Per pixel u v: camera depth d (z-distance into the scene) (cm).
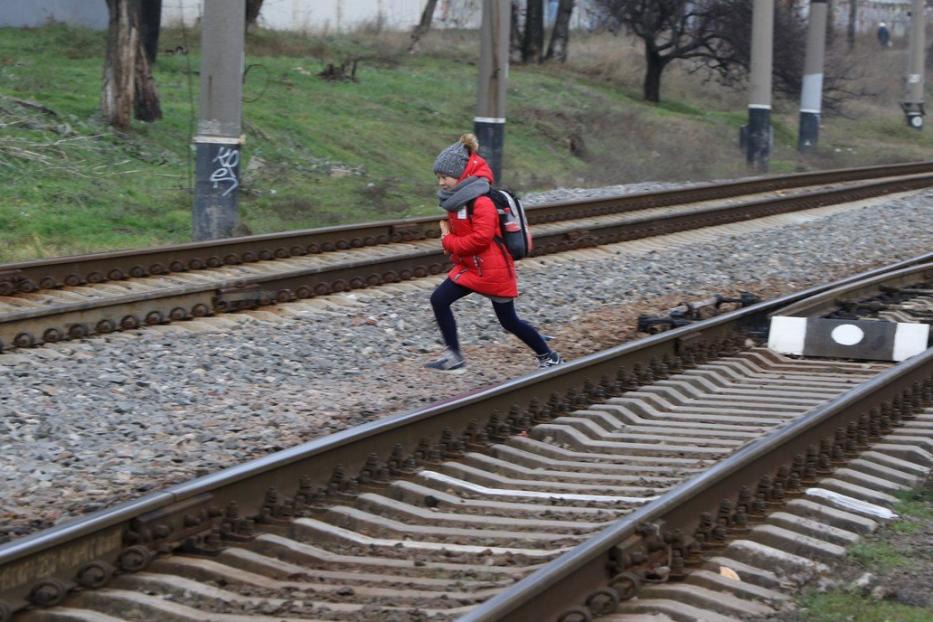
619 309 1700
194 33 4478
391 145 3656
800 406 1154
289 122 3469
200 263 1747
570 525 795
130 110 2977
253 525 783
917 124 6062
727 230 2450
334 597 674
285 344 1375
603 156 4250
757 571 713
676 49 5344
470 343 1466
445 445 984
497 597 588
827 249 2267
